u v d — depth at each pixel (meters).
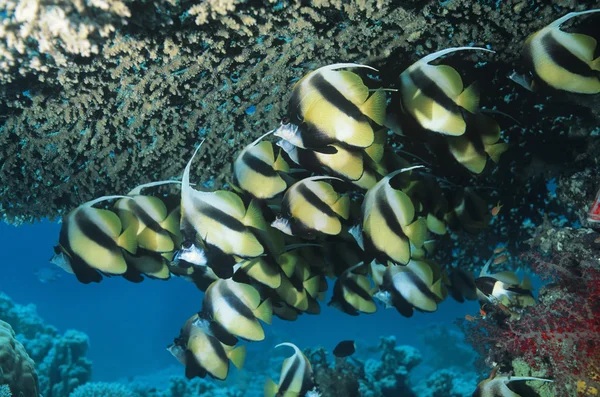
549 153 1.41
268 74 1.15
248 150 1.09
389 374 3.19
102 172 1.37
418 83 0.99
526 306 1.29
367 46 1.12
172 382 3.24
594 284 1.13
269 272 1.16
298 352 1.40
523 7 1.08
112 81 1.13
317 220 1.06
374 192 1.02
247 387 4.82
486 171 1.44
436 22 1.10
